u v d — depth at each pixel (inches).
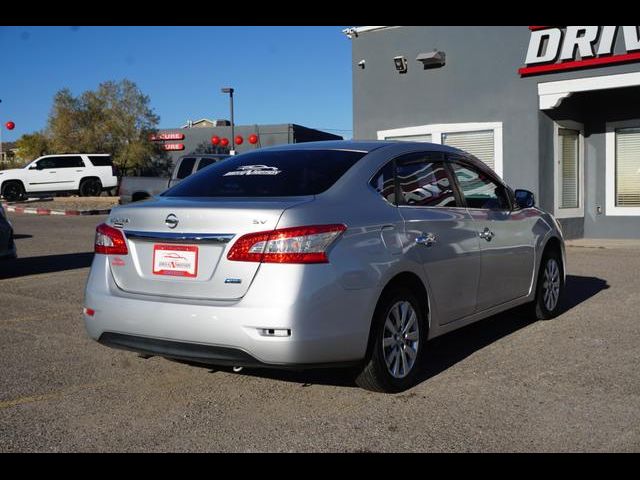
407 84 602.9
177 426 160.7
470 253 209.0
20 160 2058.3
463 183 220.4
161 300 166.9
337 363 163.9
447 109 582.9
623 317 272.2
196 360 164.1
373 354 173.2
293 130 1753.2
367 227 172.4
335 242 163.0
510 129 553.6
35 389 187.6
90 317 178.7
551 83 529.3
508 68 551.2
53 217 928.9
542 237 257.0
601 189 591.8
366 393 182.9
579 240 578.2
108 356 220.2
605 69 506.0
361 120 631.8
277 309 153.8
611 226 588.4
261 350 155.4
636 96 566.9
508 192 244.2
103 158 1227.9
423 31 589.3
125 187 736.3
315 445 149.1
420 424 160.1
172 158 1850.4
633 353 218.8
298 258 156.7
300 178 182.1
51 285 359.9
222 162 210.4
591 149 593.6
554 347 228.1
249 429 158.6
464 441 149.9
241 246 159.2
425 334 193.2
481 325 262.8
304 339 155.5
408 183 197.0
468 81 570.9
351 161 189.2
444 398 178.1
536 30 530.6
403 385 182.9
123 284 176.2
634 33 491.2
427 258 189.3
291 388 187.2
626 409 168.2
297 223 158.2
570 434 153.1
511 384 189.0
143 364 211.0
